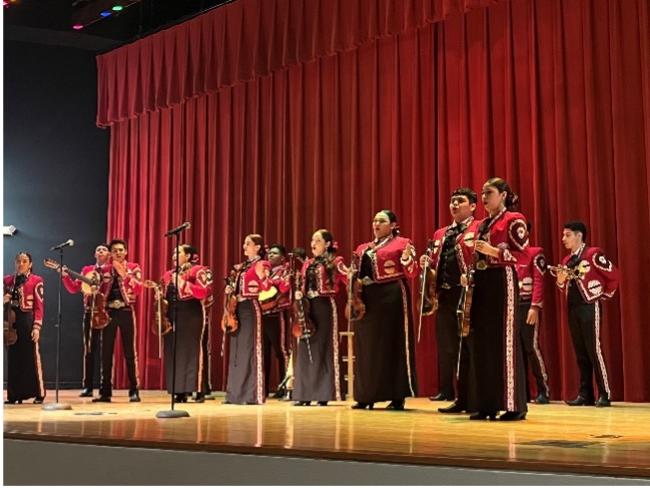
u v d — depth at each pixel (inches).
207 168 417.1
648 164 277.0
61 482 146.8
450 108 331.0
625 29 289.6
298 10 374.0
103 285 308.3
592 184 290.7
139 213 447.5
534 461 113.2
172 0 450.9
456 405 217.9
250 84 399.9
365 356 237.3
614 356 283.4
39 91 456.1
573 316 269.1
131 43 446.3
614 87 288.4
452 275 217.9
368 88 356.5
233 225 404.8
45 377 442.6
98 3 414.0
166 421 197.5
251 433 161.9
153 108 434.6
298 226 376.2
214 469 134.9
